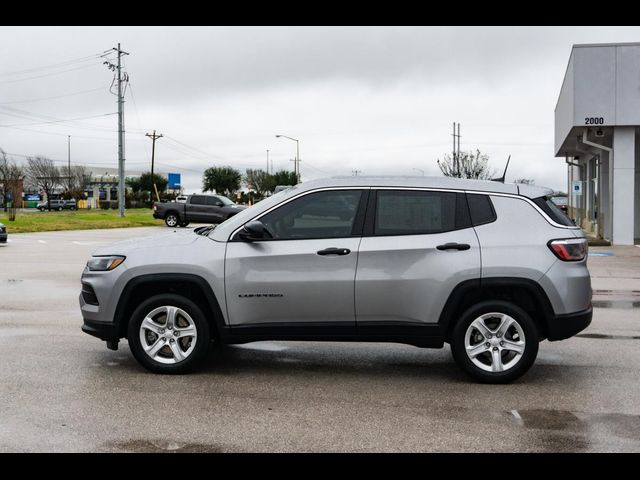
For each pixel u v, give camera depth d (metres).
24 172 99.31
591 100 21.98
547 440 4.54
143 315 6.14
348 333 6.01
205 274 6.03
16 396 5.48
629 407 5.29
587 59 21.91
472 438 4.58
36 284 12.85
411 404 5.36
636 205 26.81
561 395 5.61
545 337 6.18
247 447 4.40
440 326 5.91
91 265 6.33
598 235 25.88
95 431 4.68
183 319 6.21
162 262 6.09
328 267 5.96
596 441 4.53
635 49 21.62
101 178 111.62
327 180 6.20
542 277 5.83
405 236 5.98
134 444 4.44
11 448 4.35
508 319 5.88
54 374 6.17
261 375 6.23
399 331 5.96
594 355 7.06
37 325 8.55
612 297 11.55
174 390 5.70
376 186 6.11
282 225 6.12
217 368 6.47
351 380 6.09
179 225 38.16
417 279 5.89
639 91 21.67
